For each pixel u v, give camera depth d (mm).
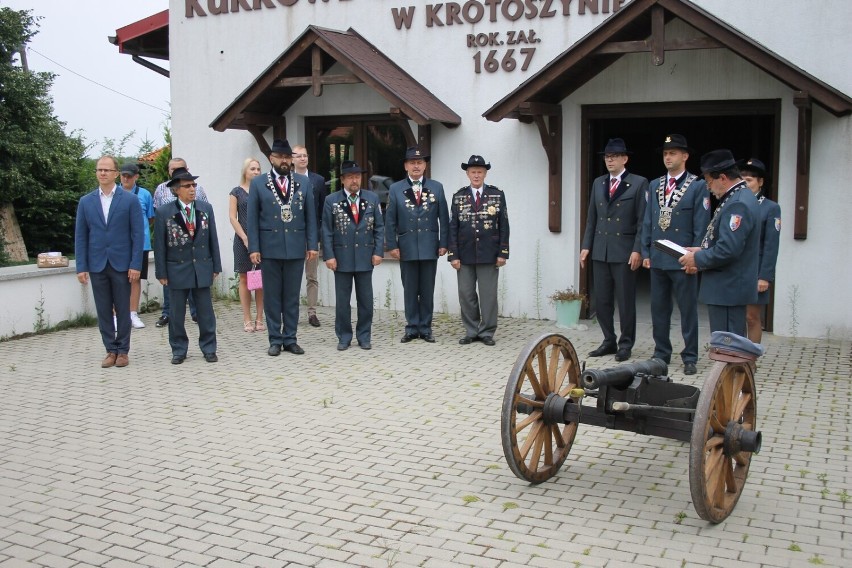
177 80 11945
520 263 10312
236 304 11617
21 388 7598
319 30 9914
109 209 8133
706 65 9242
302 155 9719
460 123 10438
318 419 6570
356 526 4672
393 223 9008
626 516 4770
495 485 5238
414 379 7691
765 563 4191
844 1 8711
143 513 4887
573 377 5488
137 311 10516
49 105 22406
